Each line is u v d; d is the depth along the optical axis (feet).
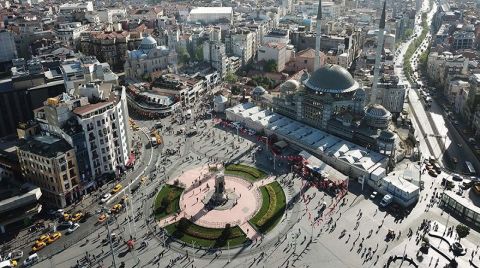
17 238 589.32
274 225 606.96
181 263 539.29
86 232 598.34
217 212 639.76
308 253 551.18
